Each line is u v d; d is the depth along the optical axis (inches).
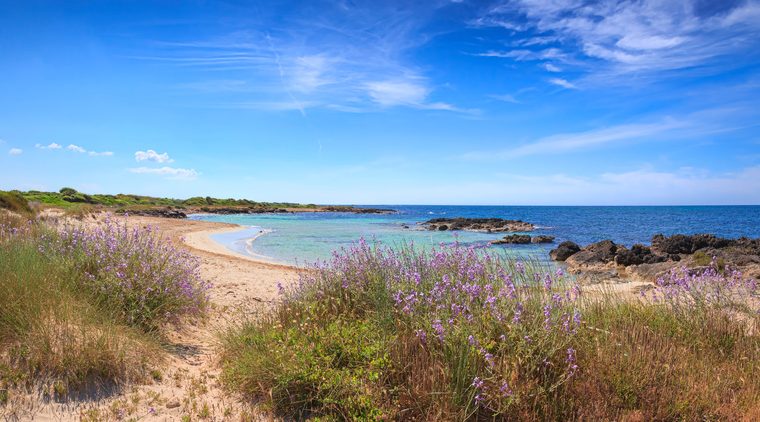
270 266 586.2
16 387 151.9
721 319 228.4
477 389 150.2
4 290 186.9
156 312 238.2
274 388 166.1
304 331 199.8
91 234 280.5
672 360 178.1
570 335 164.6
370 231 1494.8
